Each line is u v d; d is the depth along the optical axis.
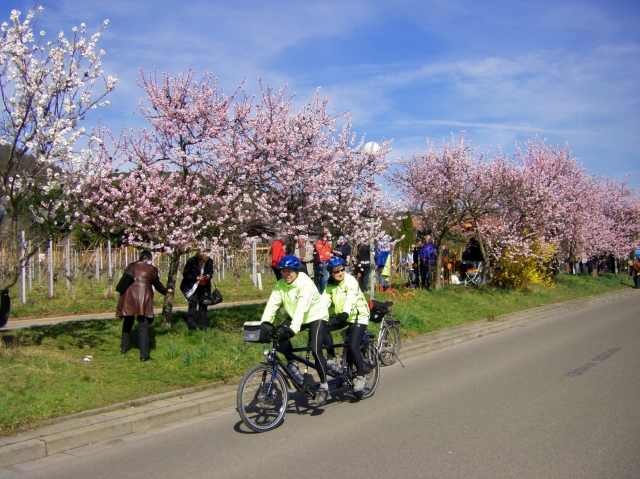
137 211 9.15
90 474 5.20
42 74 7.52
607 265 41.88
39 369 7.39
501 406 7.17
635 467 5.04
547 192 20.02
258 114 10.36
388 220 14.96
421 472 5.00
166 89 9.88
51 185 7.89
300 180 10.91
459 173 18.73
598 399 7.41
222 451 5.76
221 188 9.77
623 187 37.28
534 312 17.64
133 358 8.56
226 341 9.90
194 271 10.30
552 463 5.15
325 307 7.14
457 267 23.44
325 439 6.06
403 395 7.97
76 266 16.16
